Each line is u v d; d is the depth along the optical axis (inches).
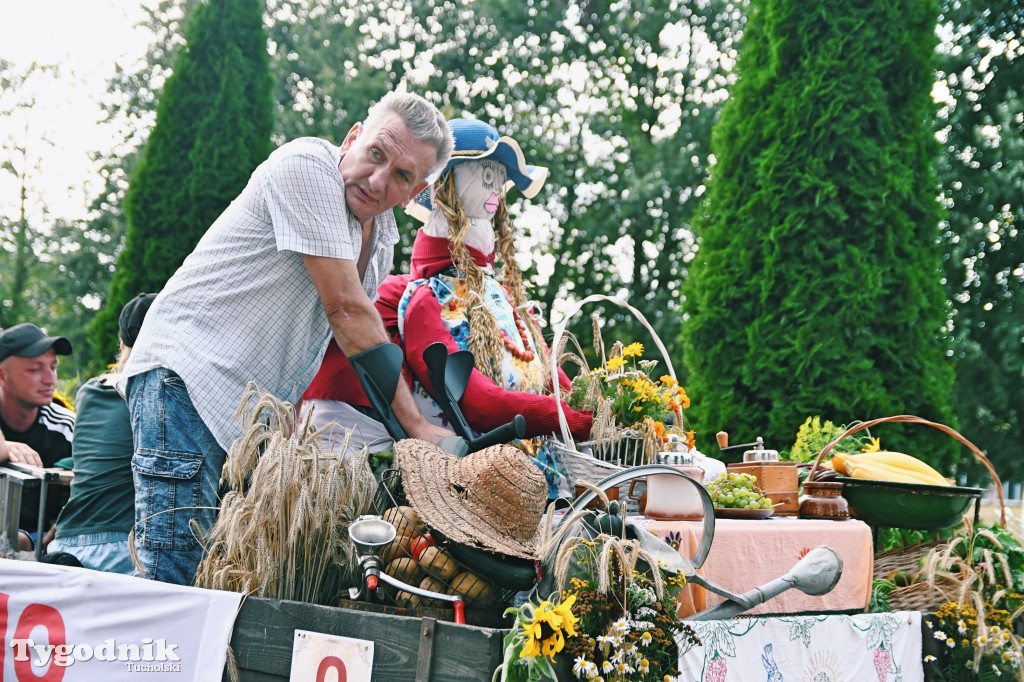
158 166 404.8
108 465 119.9
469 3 709.3
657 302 693.3
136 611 89.5
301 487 88.8
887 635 105.9
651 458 123.2
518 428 96.8
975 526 126.0
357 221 109.1
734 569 104.1
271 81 424.2
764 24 287.1
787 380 257.6
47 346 161.9
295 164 101.6
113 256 700.0
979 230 559.8
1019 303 558.6
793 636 96.3
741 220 278.1
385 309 132.0
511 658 70.6
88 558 116.8
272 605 85.5
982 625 110.7
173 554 99.7
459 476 86.3
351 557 88.0
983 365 559.5
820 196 260.7
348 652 79.7
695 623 87.0
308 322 107.7
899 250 262.4
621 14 717.3
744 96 287.0
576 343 143.9
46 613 92.5
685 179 691.4
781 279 265.7
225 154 406.9
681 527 100.6
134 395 104.9
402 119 105.3
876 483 128.3
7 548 125.5
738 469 130.4
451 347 123.3
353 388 121.6
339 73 700.7
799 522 112.7
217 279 104.1
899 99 272.8
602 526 83.8
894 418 133.3
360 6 709.9
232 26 417.7
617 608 77.8
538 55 717.3
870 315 253.1
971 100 562.9
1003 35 555.8
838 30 270.4
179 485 100.4
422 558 84.5
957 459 252.4
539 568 83.8
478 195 135.1
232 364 102.8
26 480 124.7
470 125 134.6
